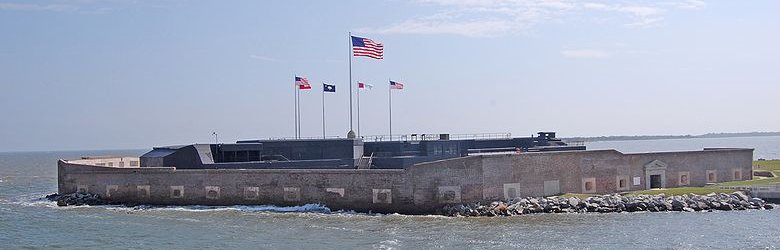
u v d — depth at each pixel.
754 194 74.69
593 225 61.06
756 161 120.25
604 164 77.25
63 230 62.88
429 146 85.94
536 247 51.97
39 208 78.25
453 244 53.47
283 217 67.81
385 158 82.75
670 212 68.56
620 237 55.50
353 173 71.25
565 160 74.69
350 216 68.19
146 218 68.81
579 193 75.12
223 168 78.62
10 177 146.62
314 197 72.81
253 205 75.00
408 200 69.44
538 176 72.81
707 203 70.69
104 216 70.75
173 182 77.81
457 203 68.75
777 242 53.12
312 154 84.50
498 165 70.38
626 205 69.50
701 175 84.44
